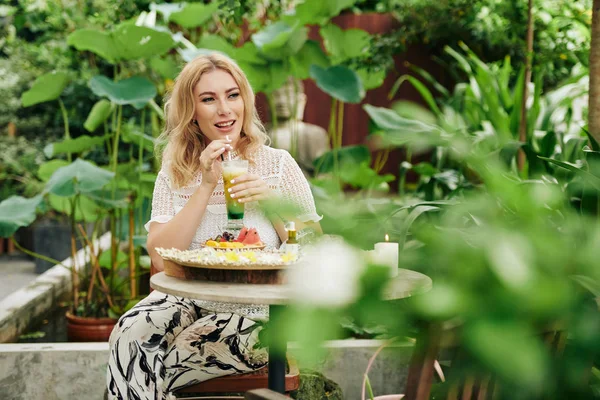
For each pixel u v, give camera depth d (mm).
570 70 5789
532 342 381
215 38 5039
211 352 2197
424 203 2113
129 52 4453
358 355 3150
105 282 4586
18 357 3115
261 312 2361
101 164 8258
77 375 3141
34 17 6668
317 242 523
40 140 8656
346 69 4902
